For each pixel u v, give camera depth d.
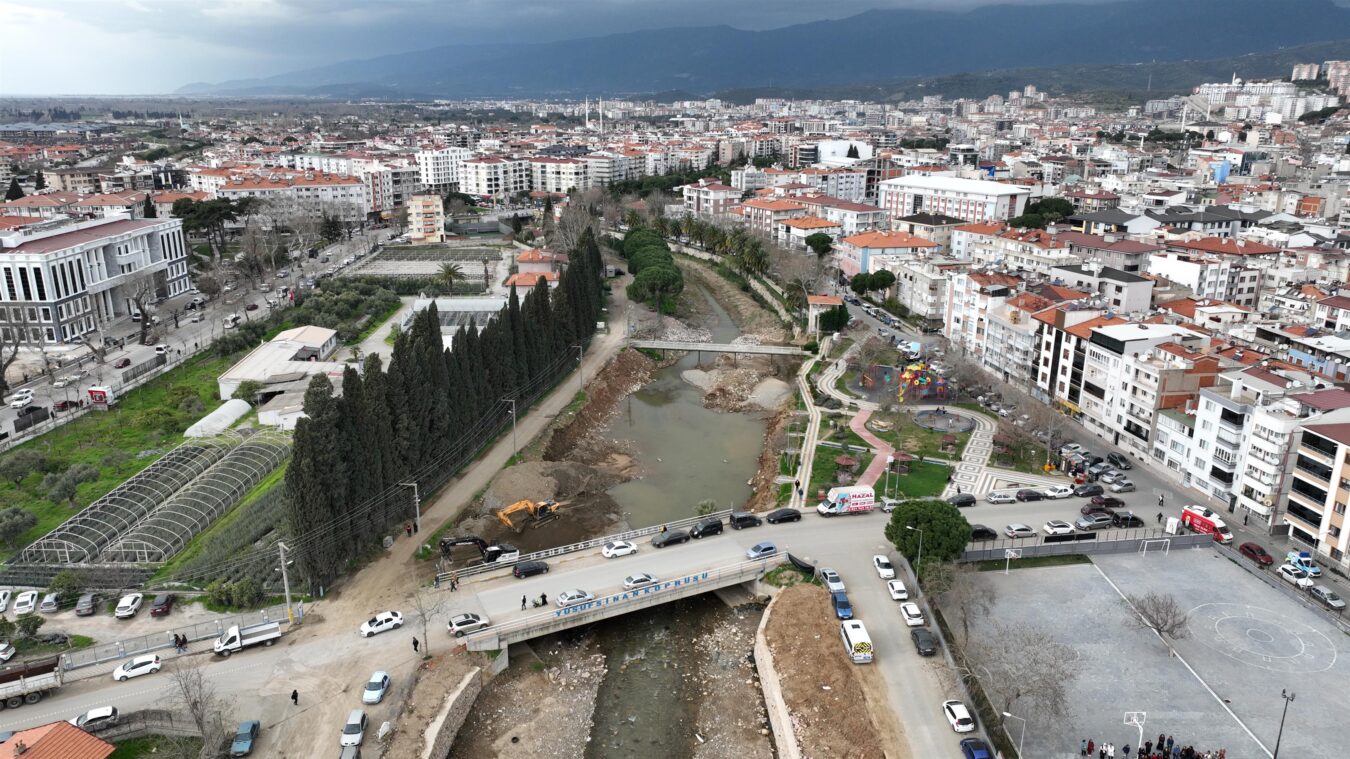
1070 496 137.00
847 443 158.12
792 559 116.19
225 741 81.81
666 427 182.12
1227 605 107.56
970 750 80.69
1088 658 96.62
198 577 110.38
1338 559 114.75
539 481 143.50
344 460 113.31
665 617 113.44
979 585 111.31
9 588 108.19
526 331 181.00
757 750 89.56
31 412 163.88
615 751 89.81
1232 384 135.88
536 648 105.50
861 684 92.00
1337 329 183.75
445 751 86.06
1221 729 85.56
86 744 76.12
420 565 116.44
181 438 159.00
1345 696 90.75
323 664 93.88
